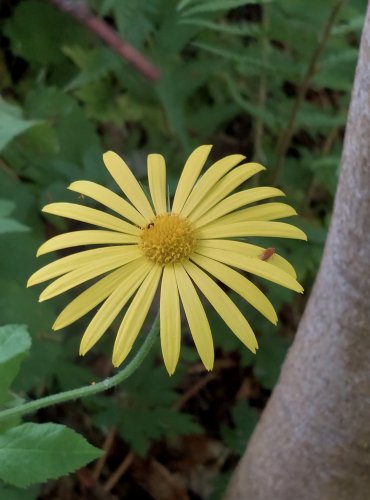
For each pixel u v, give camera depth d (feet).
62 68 0.94
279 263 0.40
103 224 0.41
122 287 0.39
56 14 0.92
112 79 0.93
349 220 0.43
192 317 0.38
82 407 0.78
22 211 0.74
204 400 0.86
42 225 0.76
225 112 0.93
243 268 0.39
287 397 0.56
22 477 0.45
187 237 0.40
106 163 0.44
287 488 0.59
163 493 0.79
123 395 0.76
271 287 0.78
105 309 0.38
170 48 0.84
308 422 0.54
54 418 0.77
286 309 0.90
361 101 0.39
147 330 0.70
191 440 0.83
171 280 0.39
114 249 0.40
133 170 0.88
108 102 0.91
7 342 0.46
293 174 0.95
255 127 0.97
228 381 0.88
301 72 0.83
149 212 0.43
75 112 0.84
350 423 0.51
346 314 0.46
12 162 0.77
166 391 0.76
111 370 0.79
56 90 0.83
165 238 0.40
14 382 0.64
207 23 0.74
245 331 0.37
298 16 0.81
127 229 0.41
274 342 0.81
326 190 0.96
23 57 0.92
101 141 0.91
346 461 0.53
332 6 0.75
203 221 0.41
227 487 0.70
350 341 0.47
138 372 0.76
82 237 0.41
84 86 0.90
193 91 0.88
